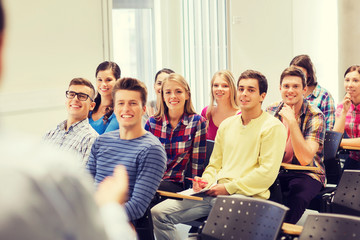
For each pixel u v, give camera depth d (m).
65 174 0.69
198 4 6.00
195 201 3.29
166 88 3.55
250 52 6.30
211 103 4.28
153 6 5.76
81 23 5.01
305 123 3.65
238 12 6.19
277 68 6.48
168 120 3.61
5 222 0.64
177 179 3.56
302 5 6.57
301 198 3.44
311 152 3.52
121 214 0.89
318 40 6.71
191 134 3.56
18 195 0.65
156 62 5.82
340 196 2.72
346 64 6.75
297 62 4.58
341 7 6.68
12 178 0.65
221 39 6.16
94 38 5.13
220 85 4.18
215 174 3.43
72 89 3.36
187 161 3.58
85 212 0.70
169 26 5.84
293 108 3.66
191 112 3.61
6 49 0.68
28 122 4.59
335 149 3.94
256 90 3.30
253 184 3.19
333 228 2.01
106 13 5.20
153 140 2.91
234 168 3.34
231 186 3.21
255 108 3.33
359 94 4.59
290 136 3.54
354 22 6.69
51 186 0.67
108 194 0.96
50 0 4.75
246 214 2.20
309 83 4.59
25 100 4.55
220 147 3.50
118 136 2.98
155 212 3.22
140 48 5.71
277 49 6.46
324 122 3.65
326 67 6.78
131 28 5.63
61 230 0.68
